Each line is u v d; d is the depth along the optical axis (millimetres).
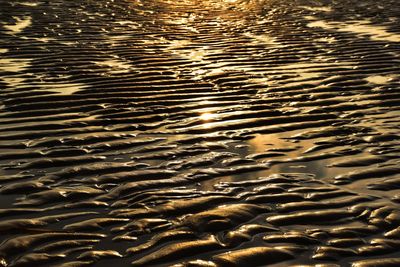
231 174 3254
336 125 4008
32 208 2881
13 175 3230
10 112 4266
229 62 5926
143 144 3678
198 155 3512
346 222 2758
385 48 6512
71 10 9625
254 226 2730
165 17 9172
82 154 3520
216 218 2789
